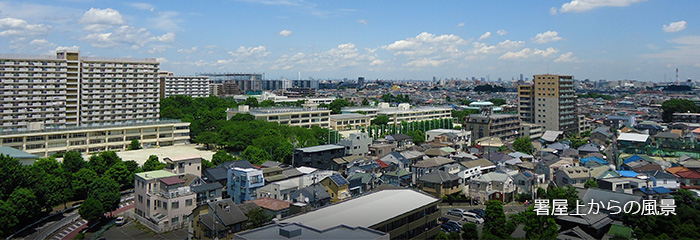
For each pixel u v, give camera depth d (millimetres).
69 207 70375
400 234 48938
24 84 123125
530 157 95750
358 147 102312
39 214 63344
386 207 50500
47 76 126438
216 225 51938
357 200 53406
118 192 69375
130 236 58625
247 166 81375
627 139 113812
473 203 73500
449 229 59375
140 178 65250
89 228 61625
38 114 125500
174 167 74688
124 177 79312
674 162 89625
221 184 74750
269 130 115312
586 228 55625
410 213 50281
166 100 186125
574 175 79000
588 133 147625
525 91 159500
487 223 55562
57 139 109375
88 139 114562
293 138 110938
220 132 120125
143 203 64438
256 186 71375
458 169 81625
